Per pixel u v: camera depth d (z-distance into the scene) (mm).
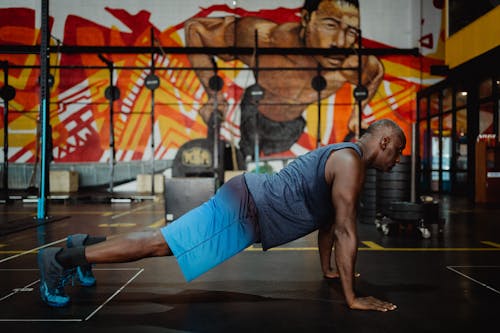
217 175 9750
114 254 1570
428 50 11820
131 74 11695
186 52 11008
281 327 1448
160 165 11703
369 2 11938
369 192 4953
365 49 11336
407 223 3920
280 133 11812
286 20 11953
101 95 11633
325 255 2182
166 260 2666
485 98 8477
